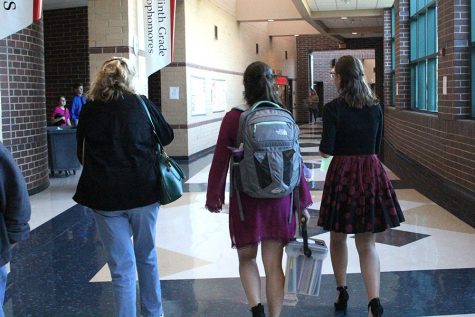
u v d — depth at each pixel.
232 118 3.29
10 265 5.11
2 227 2.53
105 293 4.36
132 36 9.17
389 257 5.07
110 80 3.37
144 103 3.41
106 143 3.29
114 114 3.30
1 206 2.52
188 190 8.96
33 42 8.78
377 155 3.60
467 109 7.91
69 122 11.81
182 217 7.00
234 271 4.83
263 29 23.00
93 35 9.16
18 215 2.53
